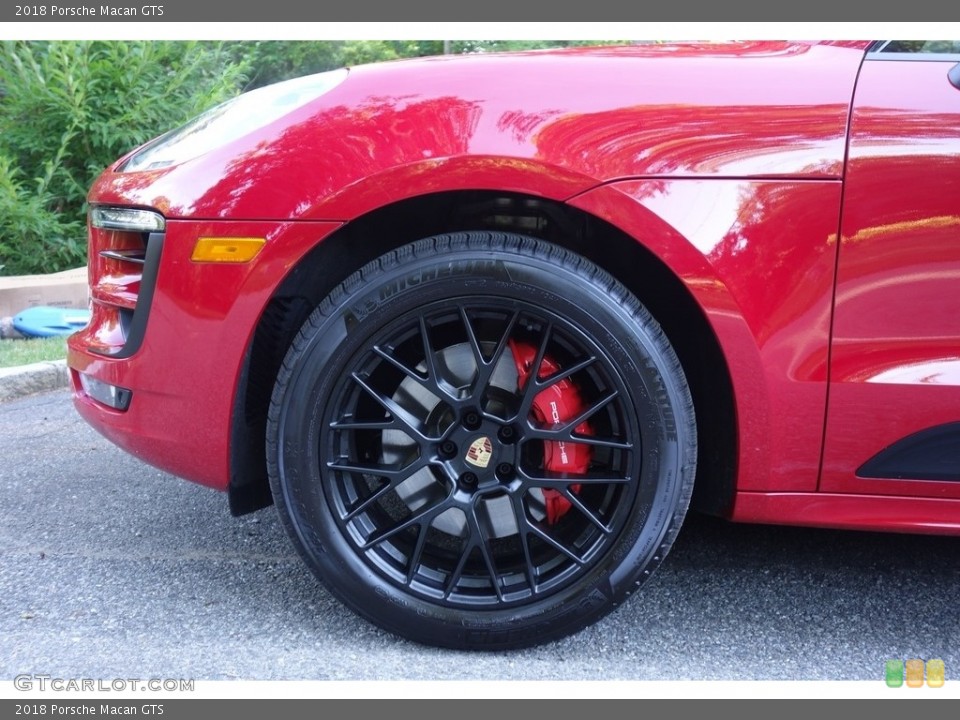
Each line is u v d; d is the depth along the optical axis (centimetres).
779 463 164
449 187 156
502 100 158
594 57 168
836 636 180
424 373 168
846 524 166
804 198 154
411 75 165
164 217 163
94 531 228
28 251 516
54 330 432
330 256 177
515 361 170
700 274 156
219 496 254
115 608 187
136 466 278
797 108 156
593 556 167
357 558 168
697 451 173
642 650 174
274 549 219
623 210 155
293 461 164
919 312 156
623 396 161
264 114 170
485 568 174
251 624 181
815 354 158
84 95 505
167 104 540
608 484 170
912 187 153
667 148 155
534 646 174
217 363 164
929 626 184
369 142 158
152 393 169
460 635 169
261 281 160
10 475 268
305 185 158
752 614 189
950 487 163
